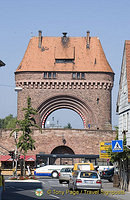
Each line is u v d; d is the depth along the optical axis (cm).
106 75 10088
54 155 9150
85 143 9731
